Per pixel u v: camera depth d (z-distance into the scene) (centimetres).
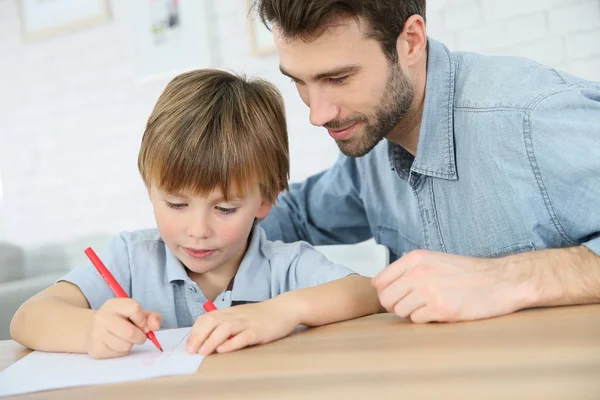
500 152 101
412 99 107
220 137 102
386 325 80
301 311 83
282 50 96
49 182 313
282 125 118
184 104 106
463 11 237
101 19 297
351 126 103
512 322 72
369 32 96
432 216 118
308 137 263
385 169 136
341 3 91
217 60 277
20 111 315
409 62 105
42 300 93
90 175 306
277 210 149
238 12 272
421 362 56
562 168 93
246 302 113
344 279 97
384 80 100
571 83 99
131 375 63
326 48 94
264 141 109
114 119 300
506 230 106
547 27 225
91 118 304
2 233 315
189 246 104
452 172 112
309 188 153
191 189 101
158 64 287
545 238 102
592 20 219
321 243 154
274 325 77
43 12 309
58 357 77
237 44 273
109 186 303
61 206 311
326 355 64
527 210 100
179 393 54
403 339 68
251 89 114
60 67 309
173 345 78
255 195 108
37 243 314
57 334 82
